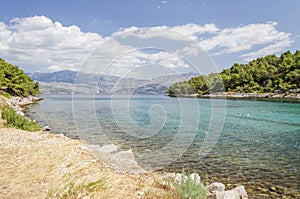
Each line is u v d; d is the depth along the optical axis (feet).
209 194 16.39
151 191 15.98
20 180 16.90
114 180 17.99
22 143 27.55
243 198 19.12
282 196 20.12
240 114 84.12
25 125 43.21
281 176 24.93
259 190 21.22
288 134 49.60
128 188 16.66
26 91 176.24
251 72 272.72
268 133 50.47
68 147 27.02
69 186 15.30
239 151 35.19
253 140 43.37
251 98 187.42
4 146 25.71
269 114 84.12
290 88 209.87
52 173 18.51
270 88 230.68
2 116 45.50
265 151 35.40
